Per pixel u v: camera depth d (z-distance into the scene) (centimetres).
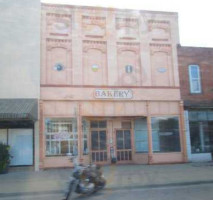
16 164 1659
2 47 1731
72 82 1814
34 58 1759
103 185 1086
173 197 935
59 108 1773
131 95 1881
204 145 1969
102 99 1833
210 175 1348
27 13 1792
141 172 1491
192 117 1983
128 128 1947
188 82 2000
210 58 2072
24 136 1691
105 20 1934
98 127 1905
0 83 1702
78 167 1013
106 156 1886
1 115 1480
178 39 2034
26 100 1684
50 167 1720
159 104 1928
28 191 1067
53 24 1845
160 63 1983
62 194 1062
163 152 1892
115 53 1911
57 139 1753
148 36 1986
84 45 1875
